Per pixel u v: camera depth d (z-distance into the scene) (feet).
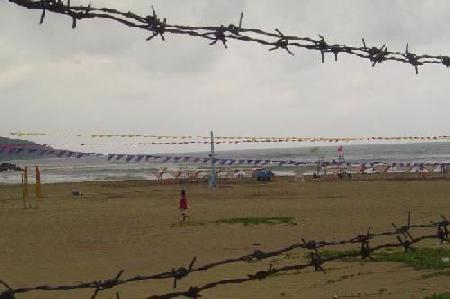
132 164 400.88
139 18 11.35
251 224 68.18
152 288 35.42
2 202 109.19
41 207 96.22
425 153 380.99
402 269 39.24
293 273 38.63
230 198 107.55
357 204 90.17
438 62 15.60
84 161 502.79
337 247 49.80
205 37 12.37
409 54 15.28
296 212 80.53
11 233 63.87
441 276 36.76
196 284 36.29
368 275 37.58
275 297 32.48
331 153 463.01
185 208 73.26
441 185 127.24
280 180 166.30
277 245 53.26
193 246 53.42
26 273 41.70
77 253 50.70
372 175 174.09
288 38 13.50
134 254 49.73
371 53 14.69
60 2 10.24
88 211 87.61
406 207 84.64
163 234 61.46
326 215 76.33
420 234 55.83
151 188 144.46
